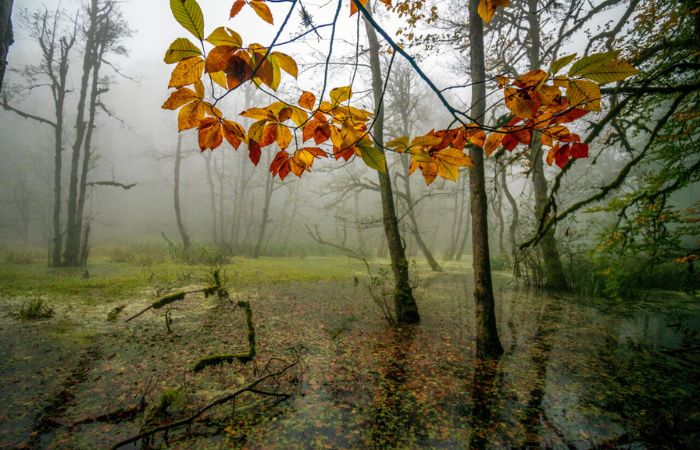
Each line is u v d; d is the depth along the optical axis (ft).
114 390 12.99
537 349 18.44
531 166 13.88
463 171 44.09
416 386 14.08
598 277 33.37
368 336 19.92
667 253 16.52
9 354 15.70
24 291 27.48
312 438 10.75
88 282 32.19
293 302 27.71
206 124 2.39
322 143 2.80
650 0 19.94
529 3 32.68
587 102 2.23
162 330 19.89
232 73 2.14
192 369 14.78
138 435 10.09
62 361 15.33
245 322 21.91
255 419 11.60
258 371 14.93
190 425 11.07
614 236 17.08
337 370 15.40
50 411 11.55
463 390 13.84
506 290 36.19
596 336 20.86
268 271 44.16
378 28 2.24
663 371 15.76
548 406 12.76
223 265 48.49
